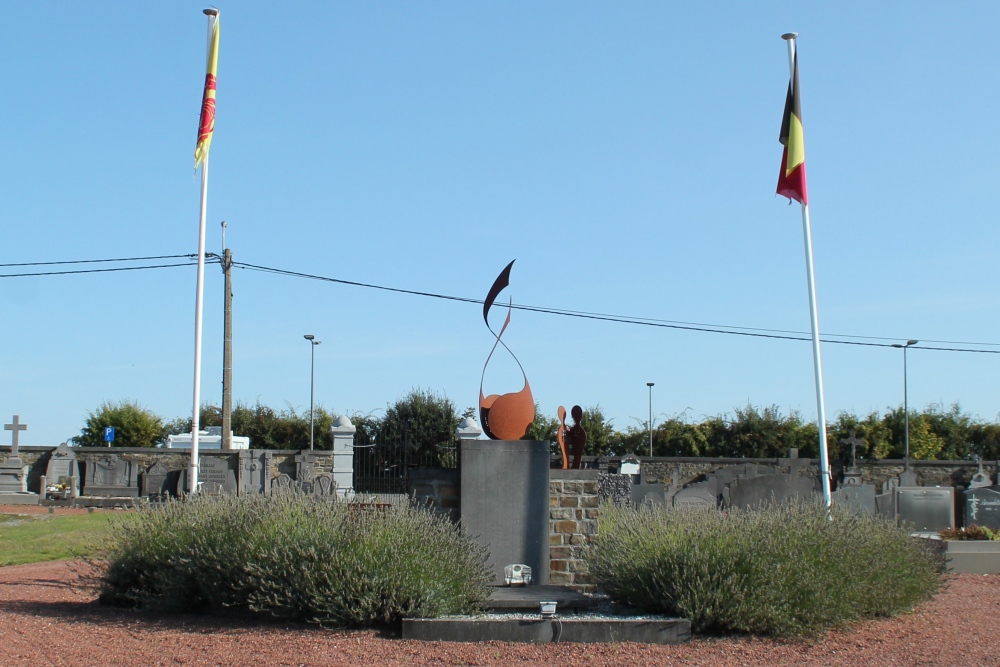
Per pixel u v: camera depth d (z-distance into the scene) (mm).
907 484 31359
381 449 31406
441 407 34000
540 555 10492
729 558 8820
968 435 45156
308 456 29078
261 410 48500
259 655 7656
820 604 8656
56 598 10695
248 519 9578
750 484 22625
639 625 8289
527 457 10617
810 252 16078
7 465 27703
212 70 15539
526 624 8234
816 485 22984
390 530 9094
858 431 42406
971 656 8086
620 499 19000
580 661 7551
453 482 10797
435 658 7574
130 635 8453
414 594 8531
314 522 9320
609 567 9453
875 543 9969
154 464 29297
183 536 9820
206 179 15414
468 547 9516
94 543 11680
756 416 43875
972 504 22875
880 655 8055
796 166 16062
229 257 27266
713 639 8391
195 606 9555
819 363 16141
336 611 8508
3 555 15352
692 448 44031
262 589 8695
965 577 13938
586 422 44375
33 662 7438
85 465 29594
